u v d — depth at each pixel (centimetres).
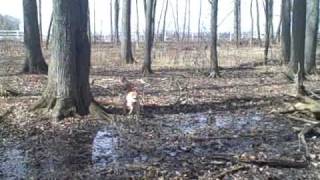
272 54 3688
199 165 891
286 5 2978
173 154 973
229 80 2291
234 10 5362
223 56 3762
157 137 1121
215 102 1614
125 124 1248
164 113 1412
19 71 2328
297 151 1009
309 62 2506
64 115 1264
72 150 999
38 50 2305
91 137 1112
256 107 1537
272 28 5291
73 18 1289
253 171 862
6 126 1185
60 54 1281
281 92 1853
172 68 2805
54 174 837
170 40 5812
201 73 2545
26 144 1042
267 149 1025
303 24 2238
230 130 1207
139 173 842
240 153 984
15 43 4412
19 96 1609
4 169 865
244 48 4588
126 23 3077
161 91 1831
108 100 1565
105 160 927
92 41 5456
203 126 1253
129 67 2828
